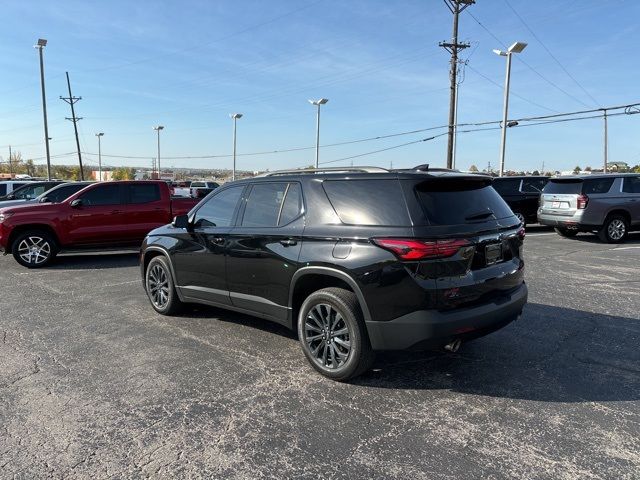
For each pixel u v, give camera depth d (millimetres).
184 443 3252
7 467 2980
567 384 4121
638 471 2898
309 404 3797
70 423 3508
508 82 25469
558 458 3041
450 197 4059
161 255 6195
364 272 3887
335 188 4348
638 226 13445
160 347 5059
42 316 6242
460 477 2865
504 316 4148
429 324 3691
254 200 5059
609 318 5988
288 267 4465
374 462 3025
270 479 2867
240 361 4676
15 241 9812
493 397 3893
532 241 13727
